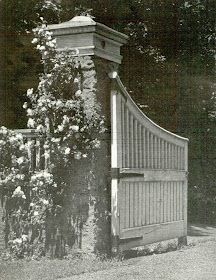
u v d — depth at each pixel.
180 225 6.25
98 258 4.86
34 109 5.09
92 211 4.89
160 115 6.35
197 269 4.43
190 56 6.05
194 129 6.28
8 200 5.11
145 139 5.63
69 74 5.01
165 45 6.25
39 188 4.95
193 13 6.02
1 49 6.34
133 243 5.31
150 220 5.68
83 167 4.94
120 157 5.14
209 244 5.72
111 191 5.09
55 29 5.02
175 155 6.25
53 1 6.82
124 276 4.19
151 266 4.64
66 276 4.20
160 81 6.34
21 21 6.61
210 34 5.96
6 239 5.09
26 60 6.38
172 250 5.73
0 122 6.04
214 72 5.98
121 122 5.19
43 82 5.05
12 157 5.06
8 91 6.18
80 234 4.92
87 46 4.92
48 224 5.00
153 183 5.78
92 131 4.95
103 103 5.06
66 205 4.98
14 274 4.30
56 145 4.96
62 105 4.93
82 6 6.94
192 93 6.14
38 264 4.65
